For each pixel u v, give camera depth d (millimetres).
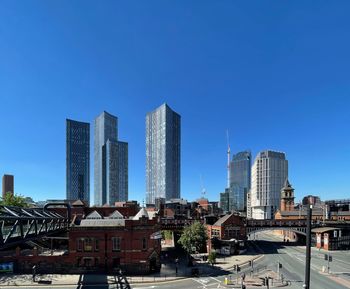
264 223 111250
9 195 94875
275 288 51969
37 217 39375
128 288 50625
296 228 113125
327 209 142500
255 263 76312
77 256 61219
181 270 65312
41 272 60188
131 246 61656
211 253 73500
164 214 131750
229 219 95938
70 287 50656
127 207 95000
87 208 94250
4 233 48000
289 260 81438
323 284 55969
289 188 168250
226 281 53938
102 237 61844
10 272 59812
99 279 55875
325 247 105375
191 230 80750
